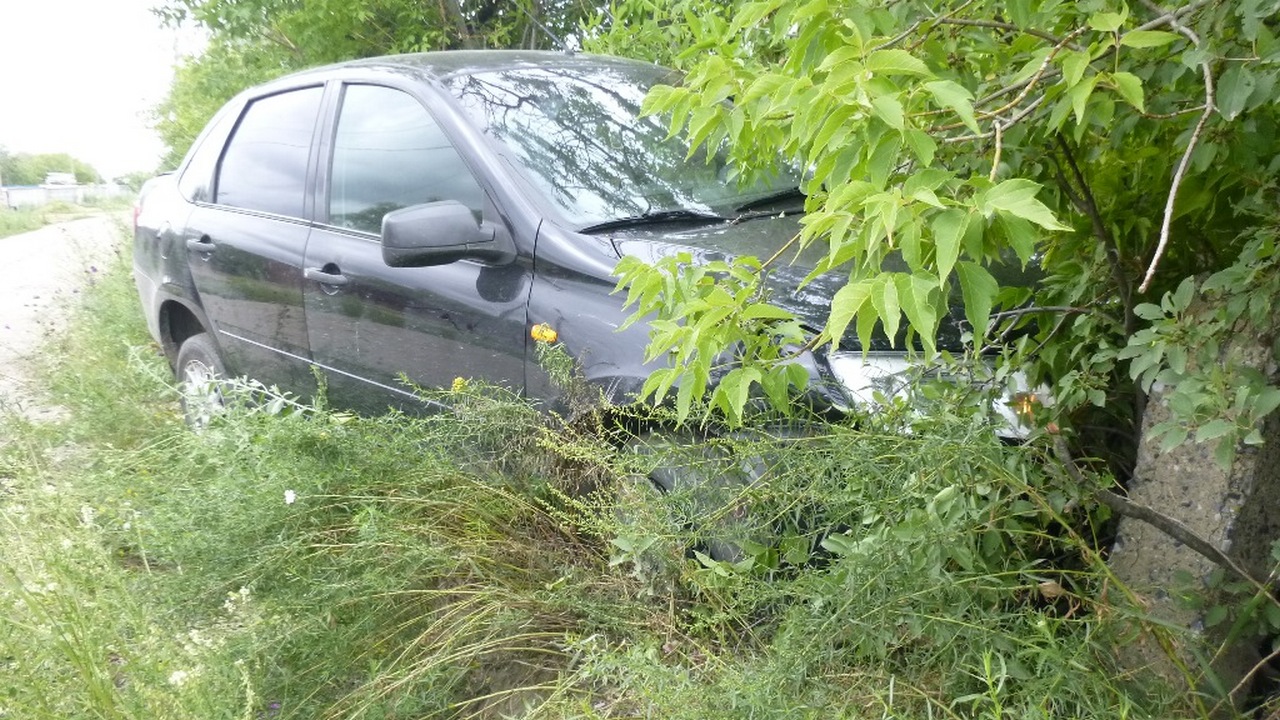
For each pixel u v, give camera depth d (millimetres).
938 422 2746
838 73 2039
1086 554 2547
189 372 6055
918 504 2672
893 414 2859
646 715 2600
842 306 1949
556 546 3719
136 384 6070
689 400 2539
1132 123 2641
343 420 3969
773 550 2943
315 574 3453
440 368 4289
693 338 2373
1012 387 2904
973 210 1897
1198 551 2488
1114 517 2994
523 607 3404
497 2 9633
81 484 3945
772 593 2711
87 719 2832
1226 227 2891
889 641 2494
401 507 3717
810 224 2061
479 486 3783
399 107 4707
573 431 3570
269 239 5188
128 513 3650
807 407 3139
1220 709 2482
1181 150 2703
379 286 4500
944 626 2453
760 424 3080
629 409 3496
